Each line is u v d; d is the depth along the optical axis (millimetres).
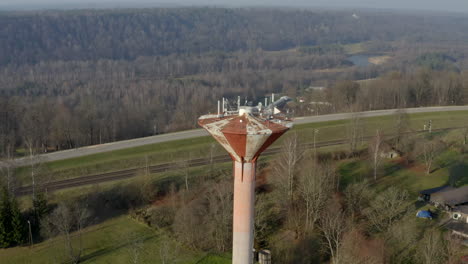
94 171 91500
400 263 64500
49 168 88125
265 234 73875
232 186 77938
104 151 100562
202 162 96938
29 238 71562
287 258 68062
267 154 102062
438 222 74562
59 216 70562
